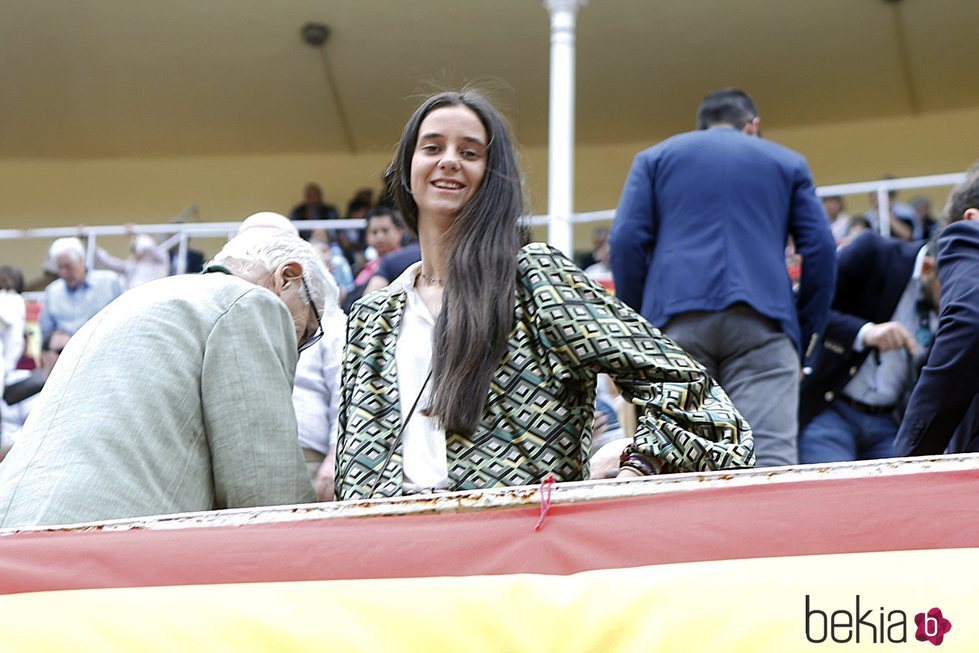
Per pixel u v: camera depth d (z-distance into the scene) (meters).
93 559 4.01
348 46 27.12
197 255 19.59
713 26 25.81
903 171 26.67
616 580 3.71
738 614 3.58
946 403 6.25
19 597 3.97
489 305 4.66
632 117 27.62
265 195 29.05
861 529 3.63
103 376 4.70
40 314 16.64
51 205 29.45
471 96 5.14
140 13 26.92
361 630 3.79
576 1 16.31
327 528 3.96
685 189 8.32
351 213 24.66
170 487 4.64
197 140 29.23
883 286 8.84
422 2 26.12
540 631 3.69
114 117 28.95
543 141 27.55
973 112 26.52
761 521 3.70
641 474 4.41
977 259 6.38
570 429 4.60
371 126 28.58
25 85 28.45
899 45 25.80
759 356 8.02
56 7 26.92
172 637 3.86
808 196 8.45
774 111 27.33
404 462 4.65
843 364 8.44
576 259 22.55
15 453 4.64
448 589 3.79
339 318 7.43
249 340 4.88
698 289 8.05
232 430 4.74
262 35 27.12
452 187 4.97
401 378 4.81
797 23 25.62
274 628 3.82
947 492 3.64
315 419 7.25
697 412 4.48
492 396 4.61
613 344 4.57
